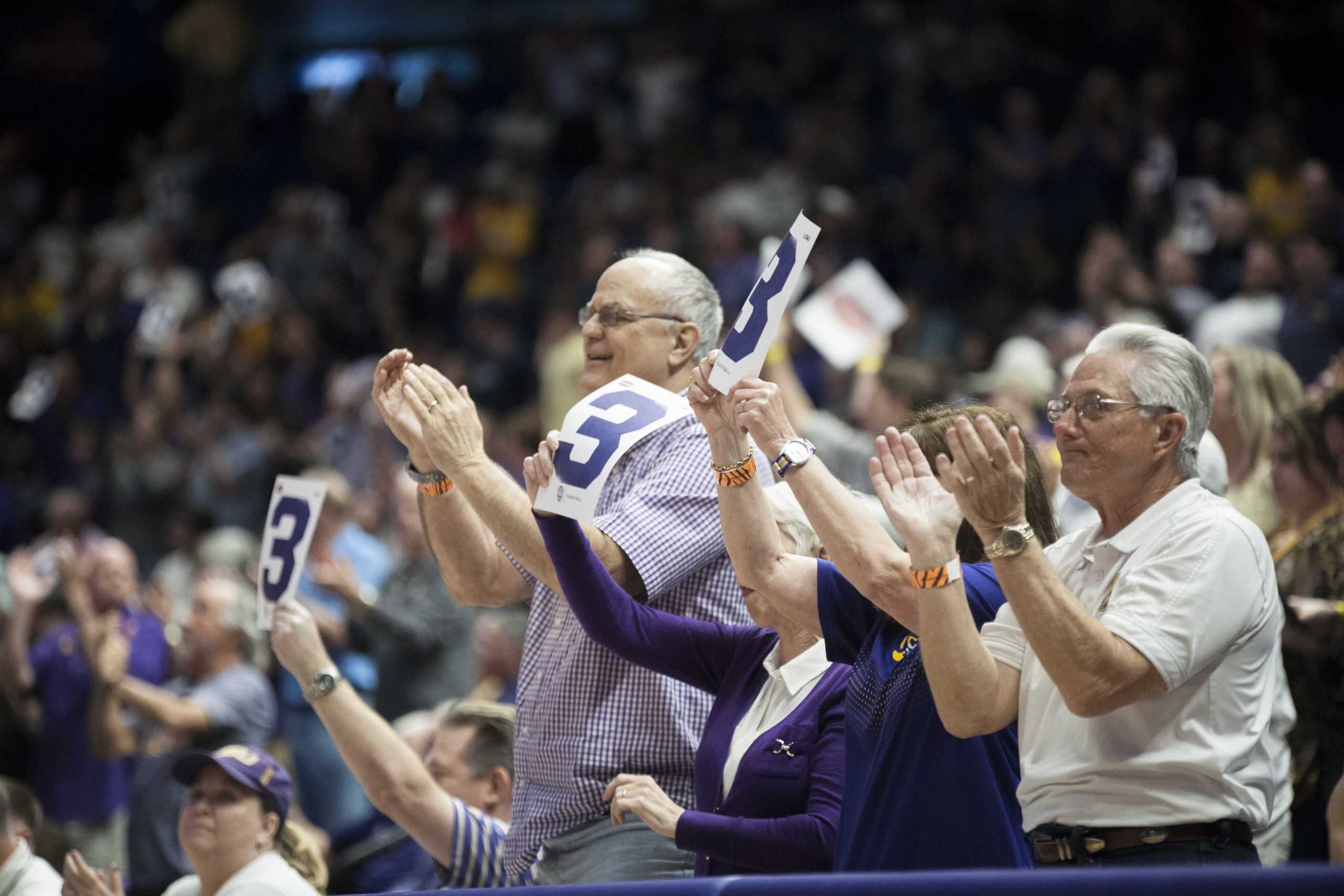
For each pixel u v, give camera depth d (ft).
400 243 127.34
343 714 38.06
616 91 142.00
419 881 49.37
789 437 28.45
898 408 56.80
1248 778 24.44
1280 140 98.53
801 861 28.30
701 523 32.37
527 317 119.55
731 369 29.27
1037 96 121.19
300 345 117.29
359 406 99.76
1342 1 115.96
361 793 60.85
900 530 24.73
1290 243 77.25
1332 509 36.91
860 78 129.70
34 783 61.67
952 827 25.73
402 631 58.34
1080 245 103.24
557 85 141.49
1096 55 123.13
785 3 145.28
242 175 148.87
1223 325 74.18
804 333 62.08
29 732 62.44
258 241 132.05
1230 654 24.54
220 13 161.38
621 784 29.99
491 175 128.47
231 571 68.74
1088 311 84.12
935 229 107.96
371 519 80.79
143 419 105.19
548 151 136.56
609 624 30.53
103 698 58.70
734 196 107.96
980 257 104.78
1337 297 70.44
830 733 29.50
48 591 67.92
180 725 54.95
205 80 160.15
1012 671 25.80
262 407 107.04
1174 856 23.95
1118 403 25.46
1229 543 24.67
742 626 32.30
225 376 116.16
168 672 66.03
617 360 34.42
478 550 34.68
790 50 135.64
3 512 112.57
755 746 30.04
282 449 98.84
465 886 38.52
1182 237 99.91
